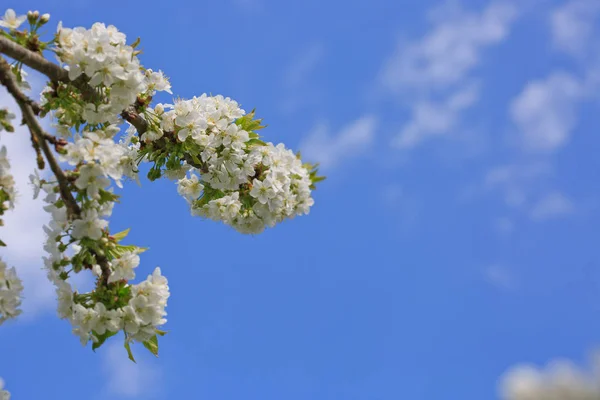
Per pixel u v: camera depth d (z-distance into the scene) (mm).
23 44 6289
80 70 6414
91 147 6059
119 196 6121
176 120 7898
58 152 6027
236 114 8367
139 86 6750
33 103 6121
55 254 6121
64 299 6145
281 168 8500
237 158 8242
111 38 6629
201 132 8055
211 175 8344
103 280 6215
